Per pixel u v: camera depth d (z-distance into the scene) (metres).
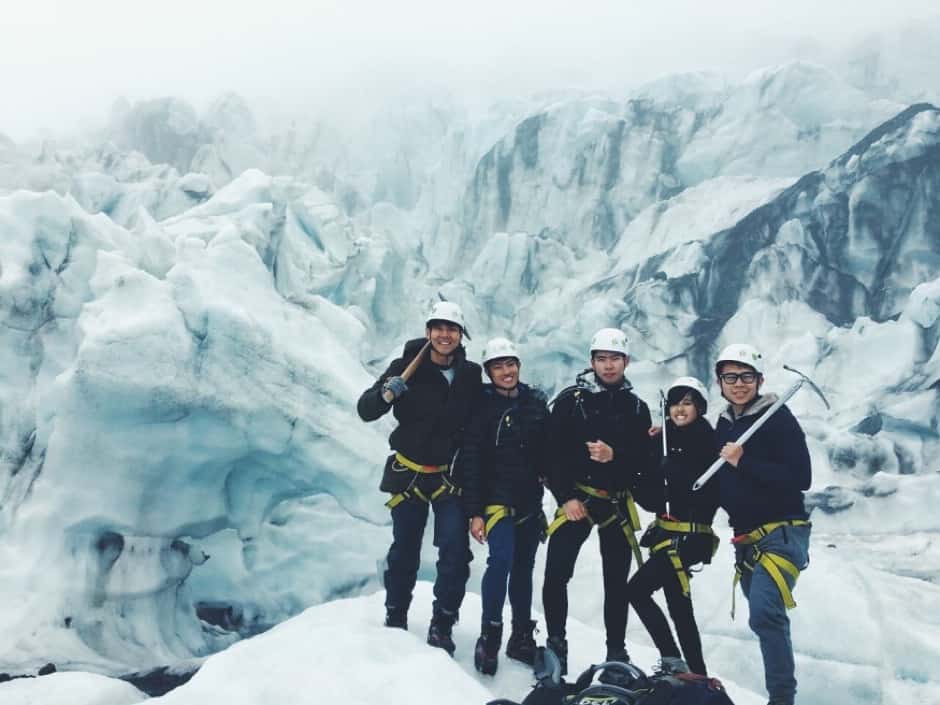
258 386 13.59
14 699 6.37
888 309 32.38
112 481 12.44
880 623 8.77
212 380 13.16
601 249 43.88
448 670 3.31
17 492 13.12
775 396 3.45
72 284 15.38
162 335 12.76
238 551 17.05
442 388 3.84
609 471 3.69
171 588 13.77
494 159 47.78
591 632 4.73
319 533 18.28
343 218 38.25
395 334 37.09
